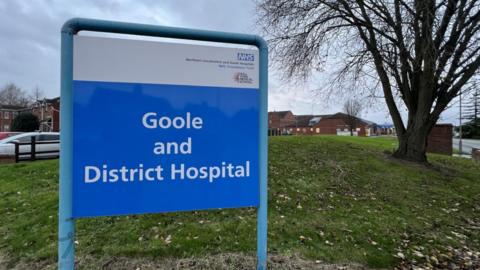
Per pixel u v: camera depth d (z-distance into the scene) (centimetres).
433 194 837
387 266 430
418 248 496
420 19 970
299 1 1123
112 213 261
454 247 522
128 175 265
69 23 251
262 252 309
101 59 258
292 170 891
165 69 274
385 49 1056
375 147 1506
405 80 1195
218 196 290
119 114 263
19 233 486
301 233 493
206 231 473
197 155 284
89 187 256
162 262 390
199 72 283
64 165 250
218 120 289
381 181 887
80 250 417
